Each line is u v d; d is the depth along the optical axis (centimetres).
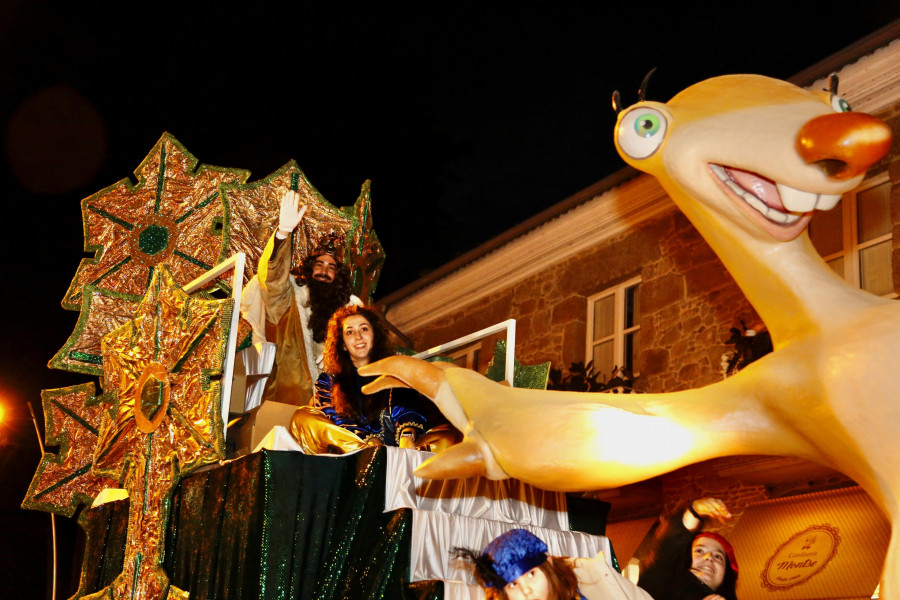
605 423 306
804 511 827
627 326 1059
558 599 289
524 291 1188
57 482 585
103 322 602
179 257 605
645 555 359
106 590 473
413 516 375
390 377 375
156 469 459
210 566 404
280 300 540
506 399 334
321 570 379
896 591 248
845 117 254
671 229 1016
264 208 612
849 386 265
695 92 308
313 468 393
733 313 930
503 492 432
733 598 352
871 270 842
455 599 350
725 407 299
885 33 794
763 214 285
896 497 256
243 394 511
